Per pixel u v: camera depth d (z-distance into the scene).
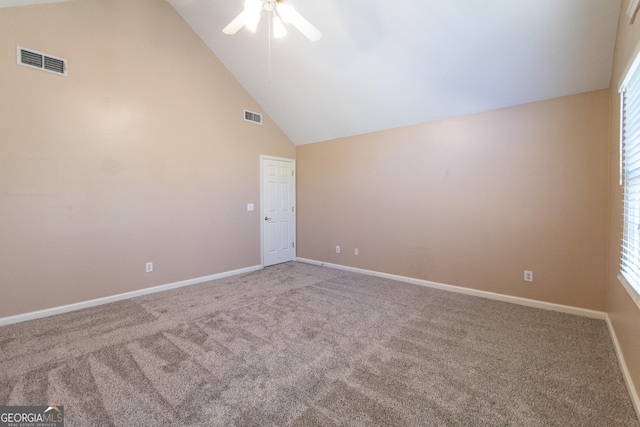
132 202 3.34
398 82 3.33
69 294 2.90
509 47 2.55
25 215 2.65
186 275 3.85
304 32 2.23
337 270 4.72
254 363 1.99
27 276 2.67
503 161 3.19
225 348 2.19
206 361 2.01
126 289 3.30
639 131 1.70
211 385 1.75
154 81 3.50
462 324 2.62
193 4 3.49
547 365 1.97
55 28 2.78
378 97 3.65
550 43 2.42
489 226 3.30
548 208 2.95
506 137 3.16
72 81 2.89
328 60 3.39
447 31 2.59
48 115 2.75
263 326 2.58
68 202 2.89
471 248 3.44
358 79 3.49
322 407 1.56
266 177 4.91
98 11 3.05
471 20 2.44
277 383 1.77
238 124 4.44
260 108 4.77
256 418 1.48
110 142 3.16
